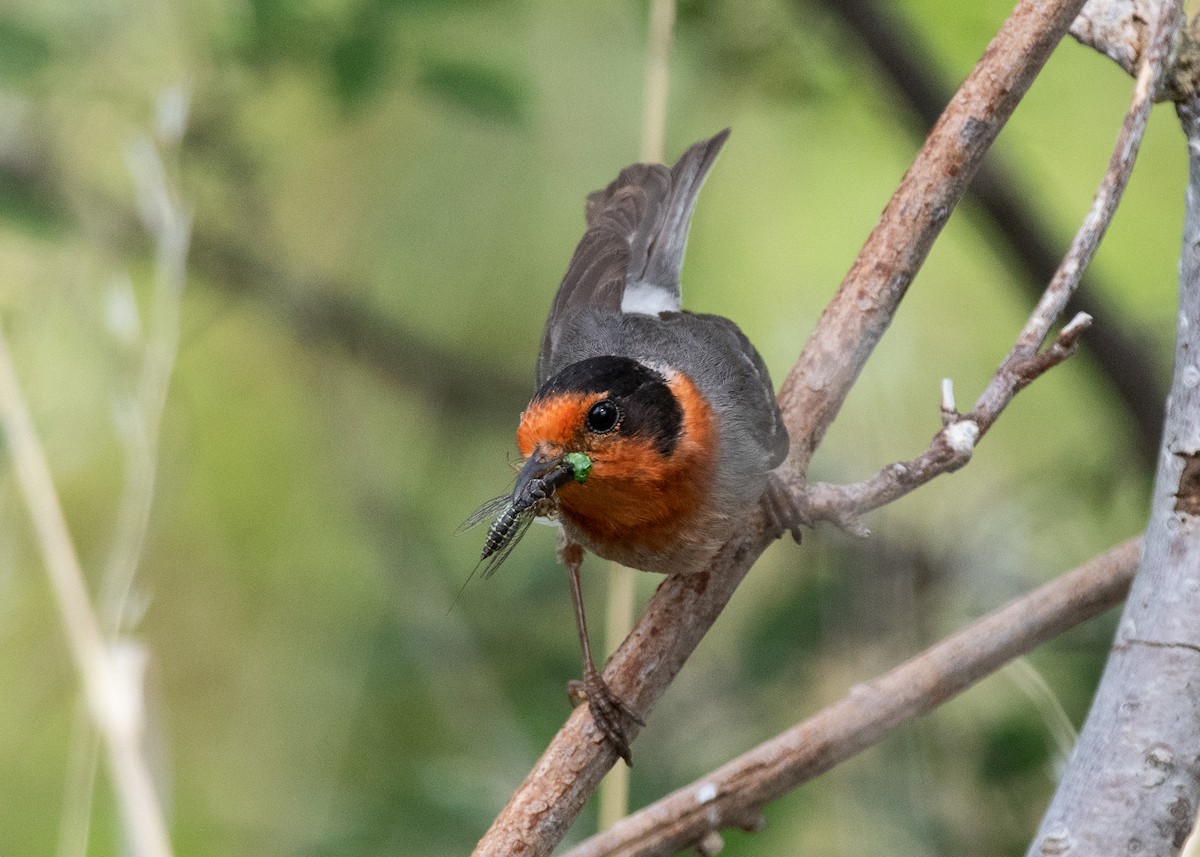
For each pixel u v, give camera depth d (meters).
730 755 10.44
